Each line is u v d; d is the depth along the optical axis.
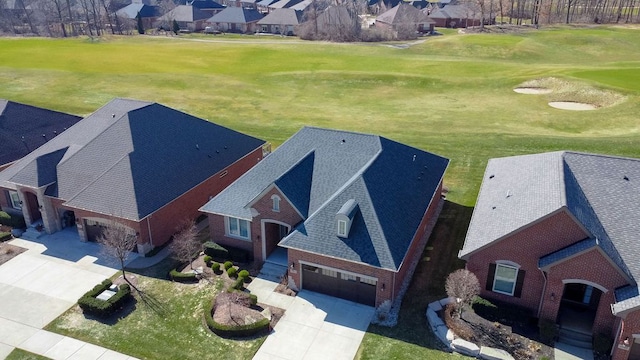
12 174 34.84
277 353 23.19
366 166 29.16
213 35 129.50
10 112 42.28
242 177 31.86
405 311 25.81
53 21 139.62
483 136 50.69
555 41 102.12
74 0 154.00
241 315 25.50
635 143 45.09
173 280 28.80
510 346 22.81
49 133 42.91
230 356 23.09
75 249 32.09
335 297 27.02
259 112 62.09
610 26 119.19
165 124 37.25
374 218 26.05
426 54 97.81
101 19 140.00
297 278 27.22
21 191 33.50
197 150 37.38
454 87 71.25
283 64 86.81
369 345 23.55
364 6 178.12
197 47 101.12
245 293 27.03
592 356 22.23
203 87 71.75
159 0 183.12
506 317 24.39
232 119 59.16
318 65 85.75
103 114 39.06
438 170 35.22
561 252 22.83
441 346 23.41
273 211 28.45
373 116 60.28
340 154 31.56
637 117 54.31
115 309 26.19
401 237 26.41
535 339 23.27
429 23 131.38
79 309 26.50
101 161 34.06
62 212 34.28
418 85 72.62
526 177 28.53
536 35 108.75
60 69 77.56
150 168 33.38
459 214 35.50
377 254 24.80
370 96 69.50
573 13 137.25
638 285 21.20
